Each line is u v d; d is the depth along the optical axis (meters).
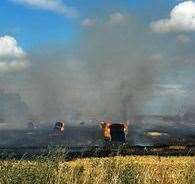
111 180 23.94
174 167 30.62
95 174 24.92
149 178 26.27
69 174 23.86
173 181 28.59
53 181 22.33
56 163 22.91
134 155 37.00
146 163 31.80
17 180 21.34
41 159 22.84
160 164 31.53
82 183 24.42
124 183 24.00
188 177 28.00
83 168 25.34
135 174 24.58
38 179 21.72
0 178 21.23
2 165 21.78
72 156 33.31
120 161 25.80
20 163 22.36
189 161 32.56
